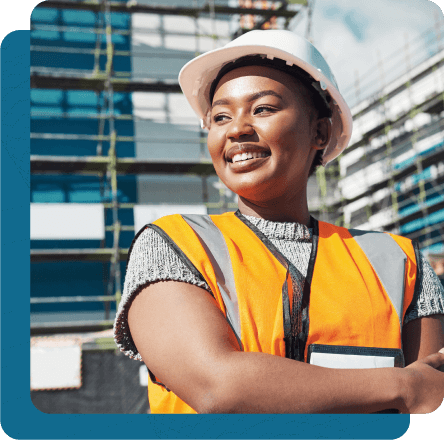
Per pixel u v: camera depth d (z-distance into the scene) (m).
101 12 11.77
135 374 8.66
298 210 1.11
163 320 0.82
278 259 0.98
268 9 12.26
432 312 1.03
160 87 11.55
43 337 8.59
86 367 8.53
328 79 1.08
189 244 0.91
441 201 10.66
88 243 10.66
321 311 0.92
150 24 12.06
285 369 0.77
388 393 0.80
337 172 12.94
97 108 11.40
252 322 0.87
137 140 11.34
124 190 11.23
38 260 10.47
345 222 12.54
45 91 11.22
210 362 0.76
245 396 0.75
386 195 12.05
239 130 0.98
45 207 10.55
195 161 10.91
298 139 1.01
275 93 1.00
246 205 1.10
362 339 0.92
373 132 12.50
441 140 10.86
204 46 12.26
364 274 1.01
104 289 10.66
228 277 0.91
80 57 11.49
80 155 11.14
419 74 11.31
